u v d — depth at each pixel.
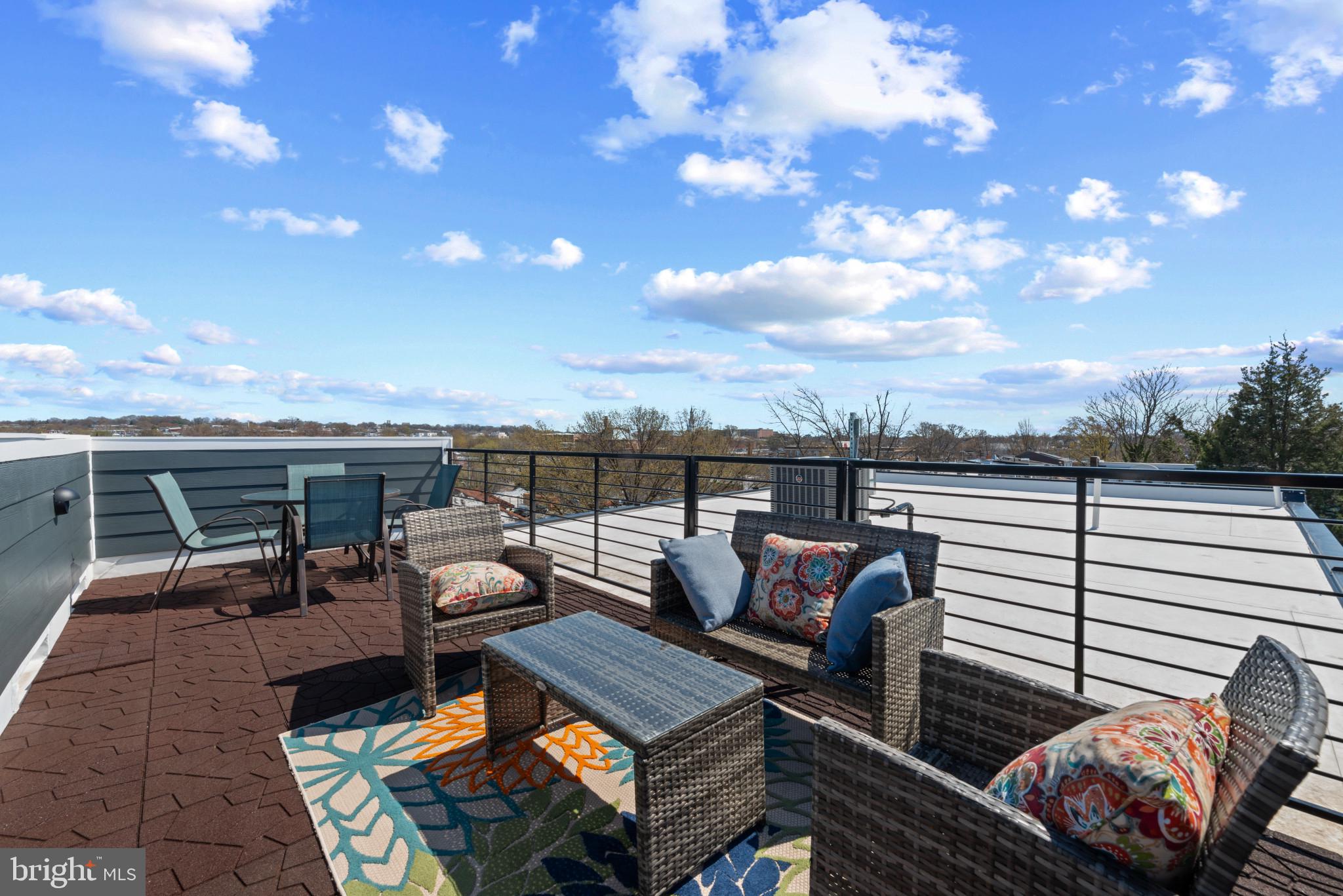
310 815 2.06
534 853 1.89
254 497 4.64
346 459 6.90
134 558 5.70
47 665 3.35
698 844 1.80
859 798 1.36
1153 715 1.15
